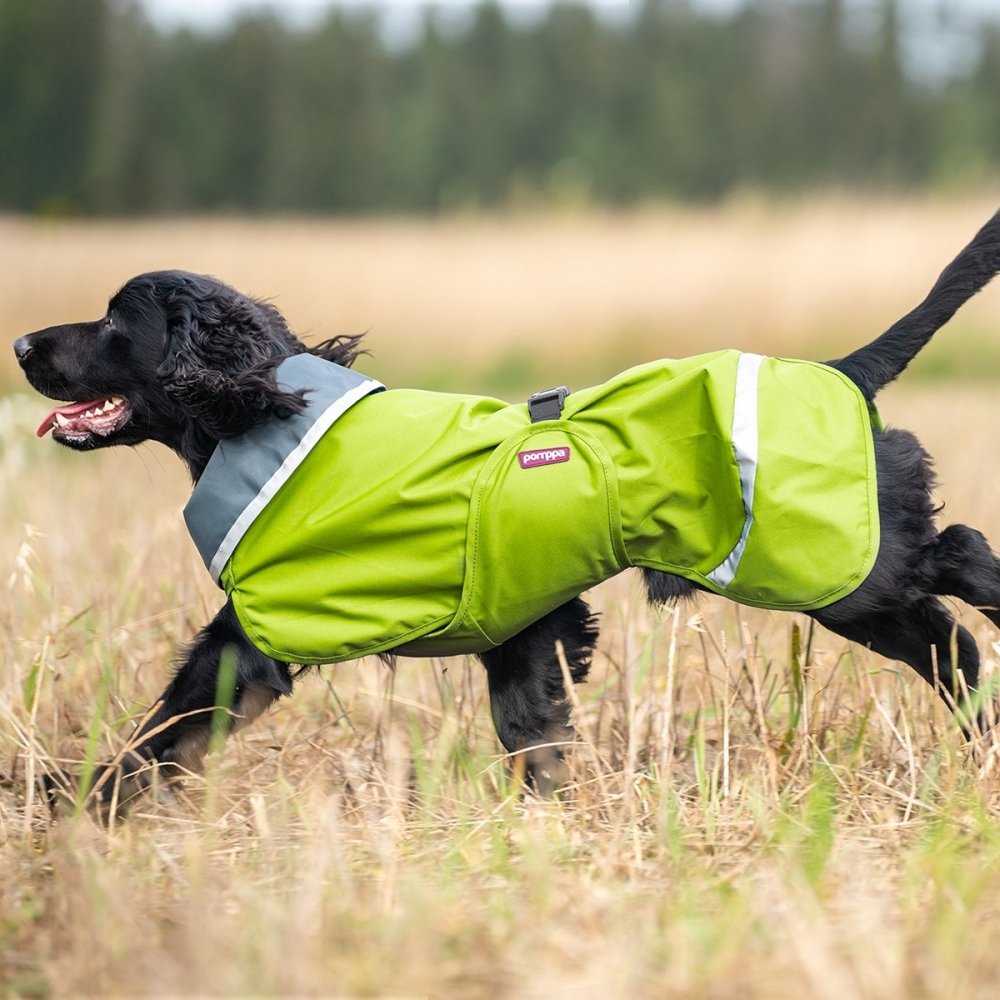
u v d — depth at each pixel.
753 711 5.01
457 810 4.36
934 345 17.06
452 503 4.48
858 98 49.47
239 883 3.68
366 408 4.68
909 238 18.34
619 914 3.49
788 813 4.22
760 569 4.42
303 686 5.93
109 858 4.00
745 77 50.88
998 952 3.24
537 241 21.09
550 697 4.82
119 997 3.14
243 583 4.59
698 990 3.08
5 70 50.12
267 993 3.08
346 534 4.51
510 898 3.66
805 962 3.07
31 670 5.05
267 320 4.93
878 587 4.48
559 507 4.43
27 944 3.48
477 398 4.78
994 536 6.96
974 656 4.67
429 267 19.62
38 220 33.88
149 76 53.34
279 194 53.09
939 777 4.52
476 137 52.84
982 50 50.91
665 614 5.46
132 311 4.93
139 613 6.20
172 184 52.06
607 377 17.56
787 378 4.54
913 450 4.63
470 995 3.12
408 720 5.32
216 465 4.65
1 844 4.32
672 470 4.48
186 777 4.69
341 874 3.73
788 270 17.86
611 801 4.38
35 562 6.83
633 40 53.66
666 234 20.33
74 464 10.59
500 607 4.54
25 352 5.05
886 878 3.79
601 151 49.88
